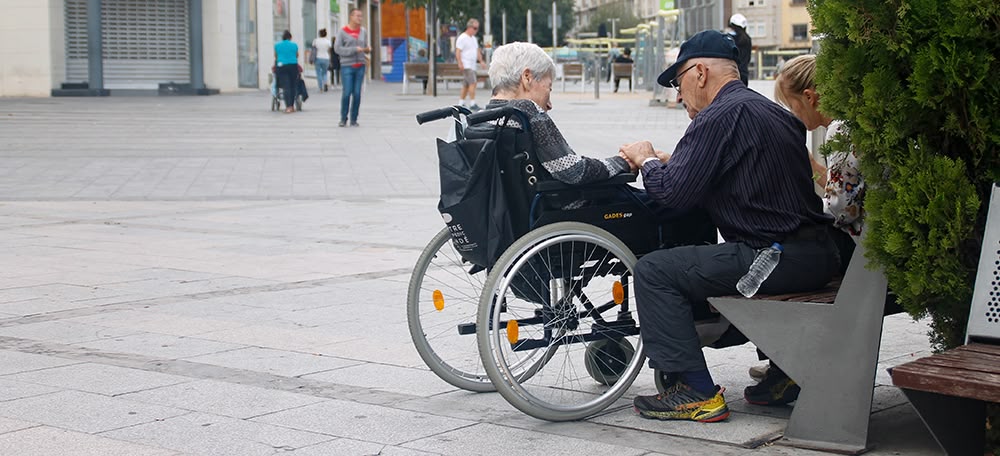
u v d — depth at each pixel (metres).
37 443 4.23
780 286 4.37
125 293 7.30
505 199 4.57
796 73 4.89
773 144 4.41
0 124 21.17
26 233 9.90
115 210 11.37
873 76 3.78
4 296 7.18
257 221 10.66
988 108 3.67
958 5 3.59
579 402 4.70
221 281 7.72
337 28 53.09
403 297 7.19
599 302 4.85
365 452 4.16
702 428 4.45
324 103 30.45
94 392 4.97
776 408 4.75
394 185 13.27
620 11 92.50
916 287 3.78
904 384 3.45
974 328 3.72
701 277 4.39
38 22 32.00
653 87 28.73
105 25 33.44
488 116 4.46
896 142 3.80
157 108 26.64
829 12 3.87
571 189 4.64
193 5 34.28
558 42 78.62
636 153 4.74
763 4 88.62
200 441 4.28
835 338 4.13
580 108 27.50
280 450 4.18
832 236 4.61
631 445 4.23
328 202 11.97
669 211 4.82
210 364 5.49
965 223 3.72
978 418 3.88
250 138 18.91
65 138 18.52
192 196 12.36
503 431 4.44
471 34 28.34
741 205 4.44
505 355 4.68
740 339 4.72
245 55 38.75
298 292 7.35
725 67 4.65
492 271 4.46
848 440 4.12
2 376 5.24
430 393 5.02
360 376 5.29
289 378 5.24
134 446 4.21
